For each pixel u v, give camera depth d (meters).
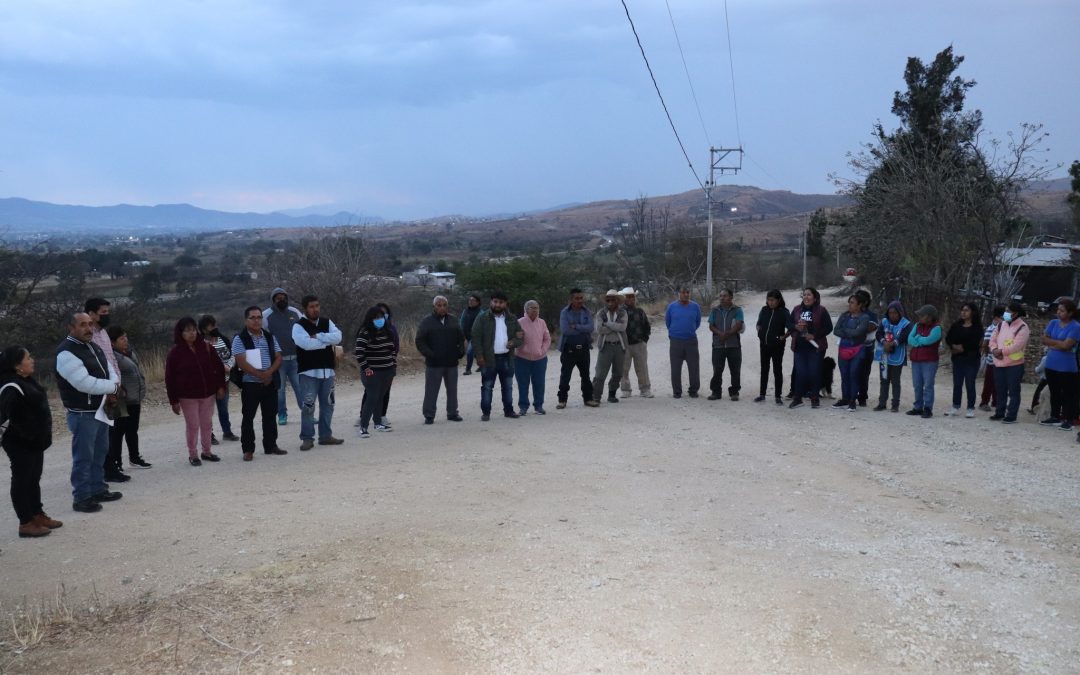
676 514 6.91
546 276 27.69
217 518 7.07
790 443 9.91
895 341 11.84
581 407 13.11
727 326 13.32
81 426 7.54
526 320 12.22
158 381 15.69
